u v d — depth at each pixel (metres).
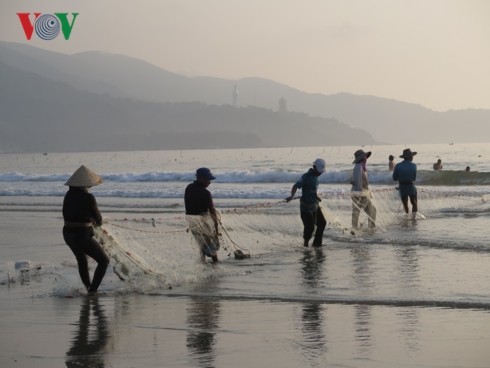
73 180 22.20
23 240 35.84
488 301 19.30
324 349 15.05
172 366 14.11
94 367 14.16
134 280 23.38
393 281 22.69
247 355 14.75
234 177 88.81
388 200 42.88
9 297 21.91
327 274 24.52
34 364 14.45
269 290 22.05
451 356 14.24
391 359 14.16
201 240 27.09
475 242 30.64
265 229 33.75
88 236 22.22
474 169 120.31
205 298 21.14
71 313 19.36
